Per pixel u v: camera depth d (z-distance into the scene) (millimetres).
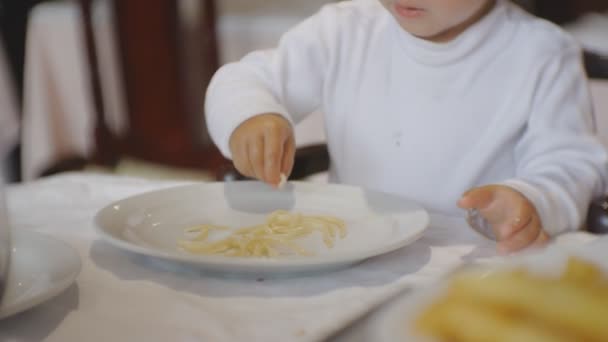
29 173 2188
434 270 526
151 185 780
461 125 892
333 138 983
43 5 2266
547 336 255
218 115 815
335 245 564
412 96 915
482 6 837
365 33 973
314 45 979
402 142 923
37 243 510
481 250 581
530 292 275
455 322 263
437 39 886
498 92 880
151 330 414
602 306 266
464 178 894
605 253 362
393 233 579
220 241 553
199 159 2197
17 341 398
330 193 688
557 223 672
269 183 676
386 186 933
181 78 2156
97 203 719
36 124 2160
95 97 2084
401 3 754
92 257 543
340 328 359
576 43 912
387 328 262
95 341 399
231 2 2111
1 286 407
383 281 501
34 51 2141
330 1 2047
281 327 417
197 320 428
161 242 565
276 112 775
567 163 784
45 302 451
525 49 871
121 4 2092
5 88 2207
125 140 2219
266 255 539
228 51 1991
